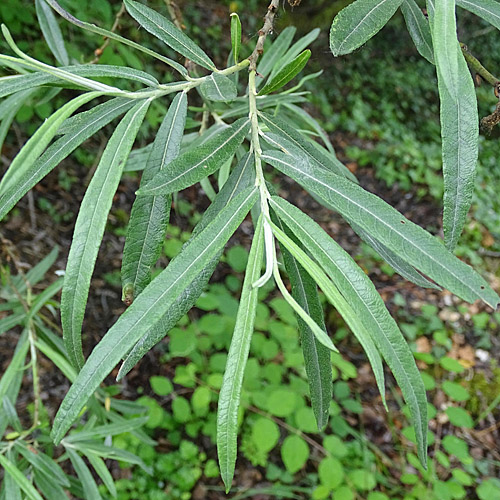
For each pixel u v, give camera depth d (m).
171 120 0.26
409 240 0.20
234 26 0.26
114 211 1.29
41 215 1.18
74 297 0.21
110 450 0.48
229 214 0.21
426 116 1.98
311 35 0.43
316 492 0.92
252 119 0.25
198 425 1.04
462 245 1.61
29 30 1.09
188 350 1.04
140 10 0.26
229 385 0.18
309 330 0.25
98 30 0.23
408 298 1.43
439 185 1.77
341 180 0.22
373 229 0.21
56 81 0.25
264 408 0.99
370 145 1.83
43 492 0.44
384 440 1.15
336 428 1.06
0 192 0.18
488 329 1.41
